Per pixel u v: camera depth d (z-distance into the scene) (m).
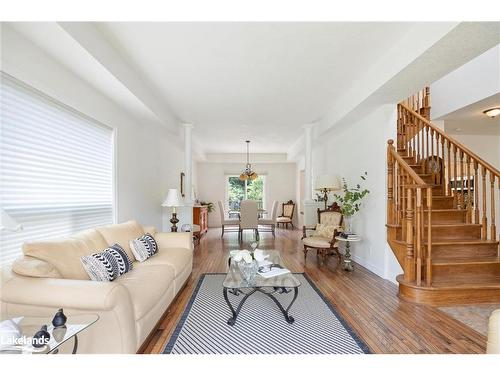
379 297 3.23
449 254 3.47
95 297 1.71
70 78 2.80
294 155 8.50
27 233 2.35
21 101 2.26
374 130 4.20
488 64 3.84
